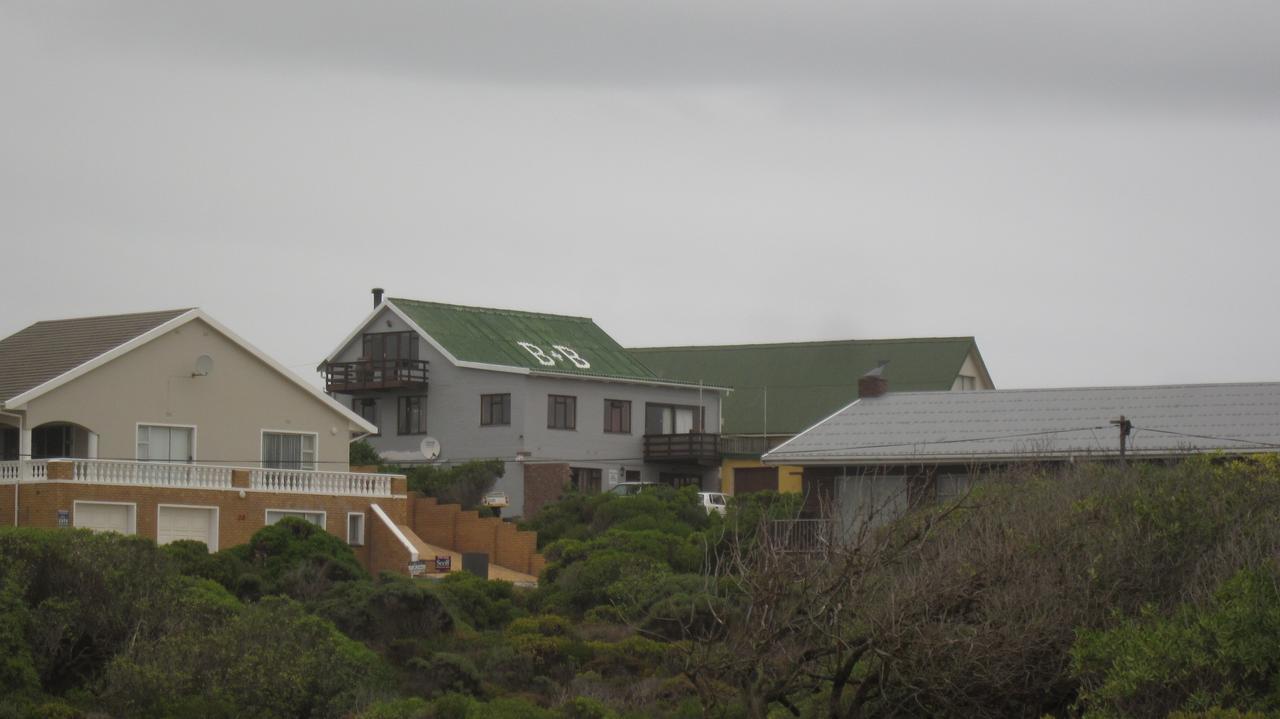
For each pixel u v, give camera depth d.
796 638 29.30
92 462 60.62
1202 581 30.77
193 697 37.69
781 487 93.88
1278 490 33.47
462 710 38.41
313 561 58.00
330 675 39.53
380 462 86.12
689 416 99.00
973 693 29.38
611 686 43.44
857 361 109.81
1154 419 61.53
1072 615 29.94
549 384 91.19
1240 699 27.27
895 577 29.59
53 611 40.28
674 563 60.53
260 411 70.12
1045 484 35.88
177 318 67.38
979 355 111.44
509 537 70.75
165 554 46.78
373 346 95.69
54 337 68.62
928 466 59.66
